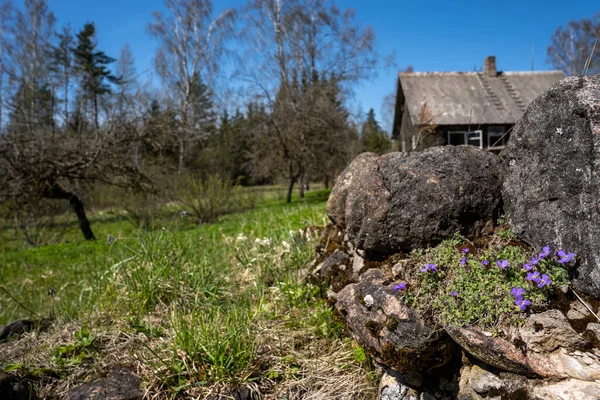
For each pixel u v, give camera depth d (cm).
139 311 360
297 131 1945
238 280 415
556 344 186
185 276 396
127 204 1335
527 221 226
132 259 437
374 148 2427
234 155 2692
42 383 275
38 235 1280
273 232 544
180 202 1375
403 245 262
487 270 218
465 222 250
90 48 2883
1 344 348
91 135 1313
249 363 267
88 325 348
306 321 318
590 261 190
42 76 2484
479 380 205
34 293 606
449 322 206
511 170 239
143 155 1496
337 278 317
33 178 1169
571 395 175
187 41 2706
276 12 2447
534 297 198
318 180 2564
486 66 2245
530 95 2141
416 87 2153
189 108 2767
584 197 193
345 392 256
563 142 202
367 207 275
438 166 257
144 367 275
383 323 226
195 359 271
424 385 235
